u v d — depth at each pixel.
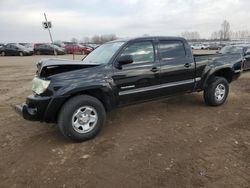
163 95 5.44
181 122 5.23
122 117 5.61
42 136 4.68
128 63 4.66
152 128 4.93
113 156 3.83
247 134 4.57
